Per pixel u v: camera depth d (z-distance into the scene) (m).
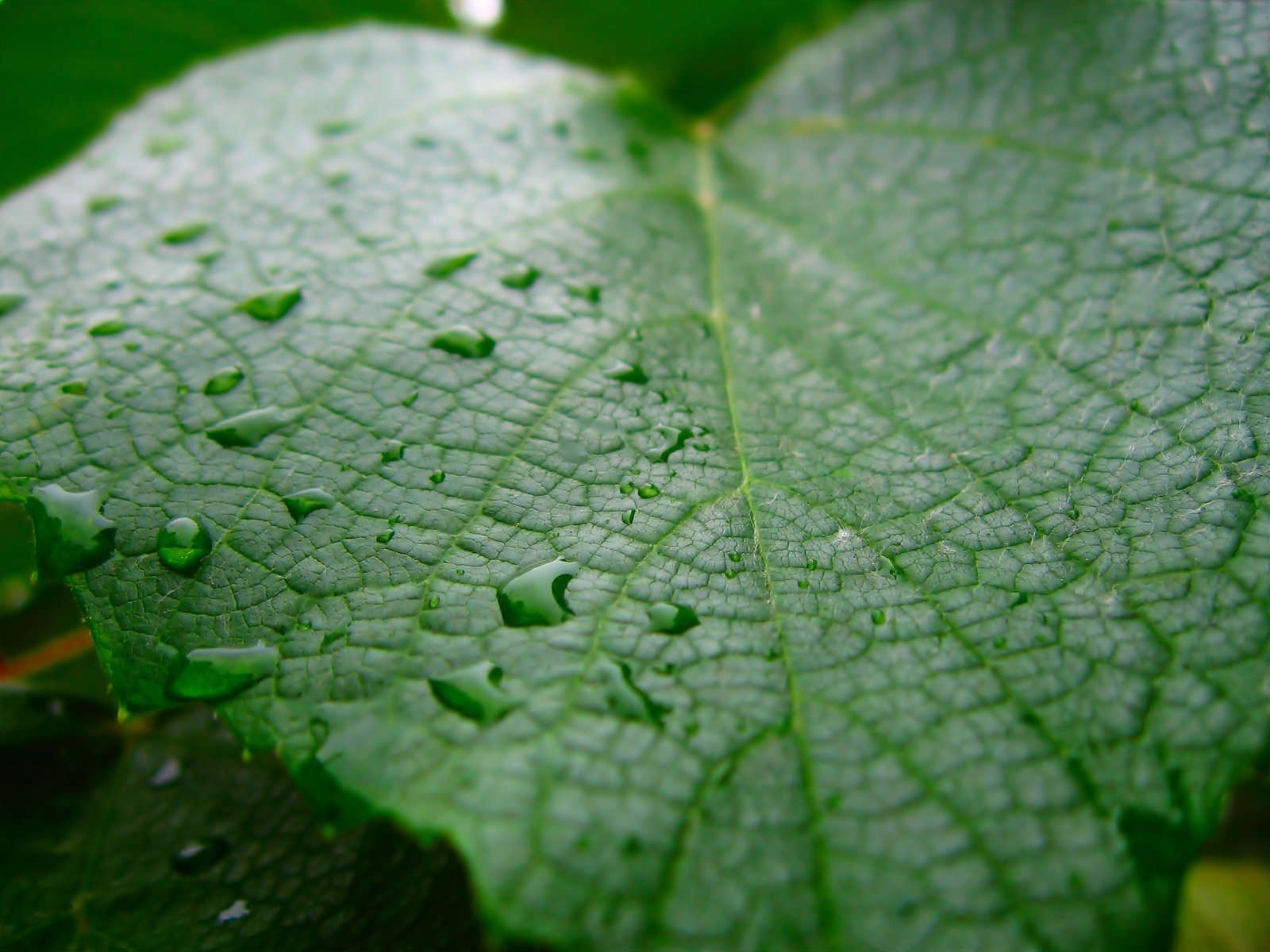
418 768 0.11
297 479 0.12
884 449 0.13
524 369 0.13
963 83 0.16
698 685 0.11
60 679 0.14
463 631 0.12
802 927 0.10
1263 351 0.13
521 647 0.11
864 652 0.12
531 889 0.10
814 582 0.12
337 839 0.13
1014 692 0.11
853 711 0.11
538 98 0.16
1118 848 0.11
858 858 0.11
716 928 0.10
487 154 0.15
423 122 0.15
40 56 0.16
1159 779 0.11
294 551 0.12
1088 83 0.15
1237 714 0.11
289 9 0.17
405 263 0.14
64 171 0.15
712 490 0.12
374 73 0.16
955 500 0.12
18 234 0.14
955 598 0.12
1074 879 0.11
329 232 0.14
